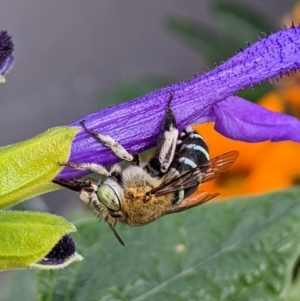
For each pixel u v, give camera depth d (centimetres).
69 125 10
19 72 28
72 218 13
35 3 29
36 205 12
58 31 29
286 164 13
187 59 29
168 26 16
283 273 12
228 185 13
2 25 28
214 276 12
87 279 12
